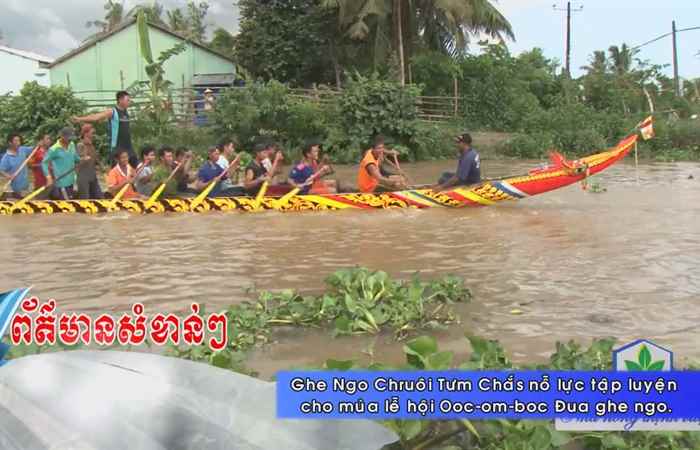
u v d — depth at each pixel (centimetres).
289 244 715
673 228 776
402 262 626
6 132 1817
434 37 2598
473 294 519
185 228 822
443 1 2262
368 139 1881
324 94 2094
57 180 1005
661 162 1838
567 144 2141
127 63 2516
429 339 325
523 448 267
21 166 1016
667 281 547
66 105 1823
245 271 597
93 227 838
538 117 2317
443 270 594
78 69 2506
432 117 2489
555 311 475
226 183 1028
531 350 400
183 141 1866
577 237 732
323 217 889
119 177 998
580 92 2803
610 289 527
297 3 2378
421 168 1739
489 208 943
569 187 1163
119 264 628
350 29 2288
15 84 2631
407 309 449
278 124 1881
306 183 968
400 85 1931
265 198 943
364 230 792
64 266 622
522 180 946
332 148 1886
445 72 2600
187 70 2538
